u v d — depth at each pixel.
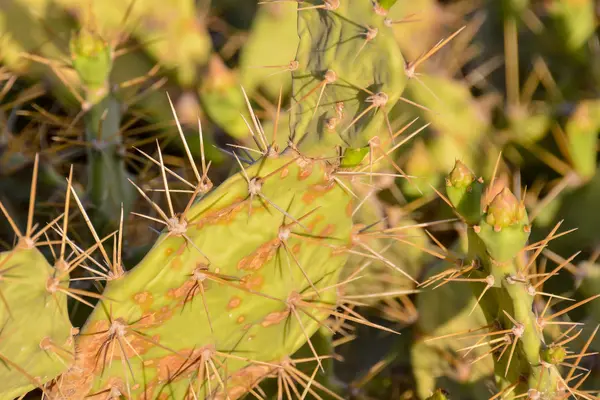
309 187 1.49
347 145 1.51
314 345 1.61
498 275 1.49
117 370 1.48
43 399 1.50
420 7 1.76
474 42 1.81
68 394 1.47
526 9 1.75
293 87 1.53
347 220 1.52
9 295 1.42
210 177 1.75
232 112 1.70
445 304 1.64
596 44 1.73
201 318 1.49
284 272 1.52
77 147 1.76
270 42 1.74
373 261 1.66
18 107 1.79
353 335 1.67
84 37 1.58
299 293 1.53
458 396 1.64
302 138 1.52
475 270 1.51
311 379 1.56
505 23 1.76
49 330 1.44
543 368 1.50
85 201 1.63
